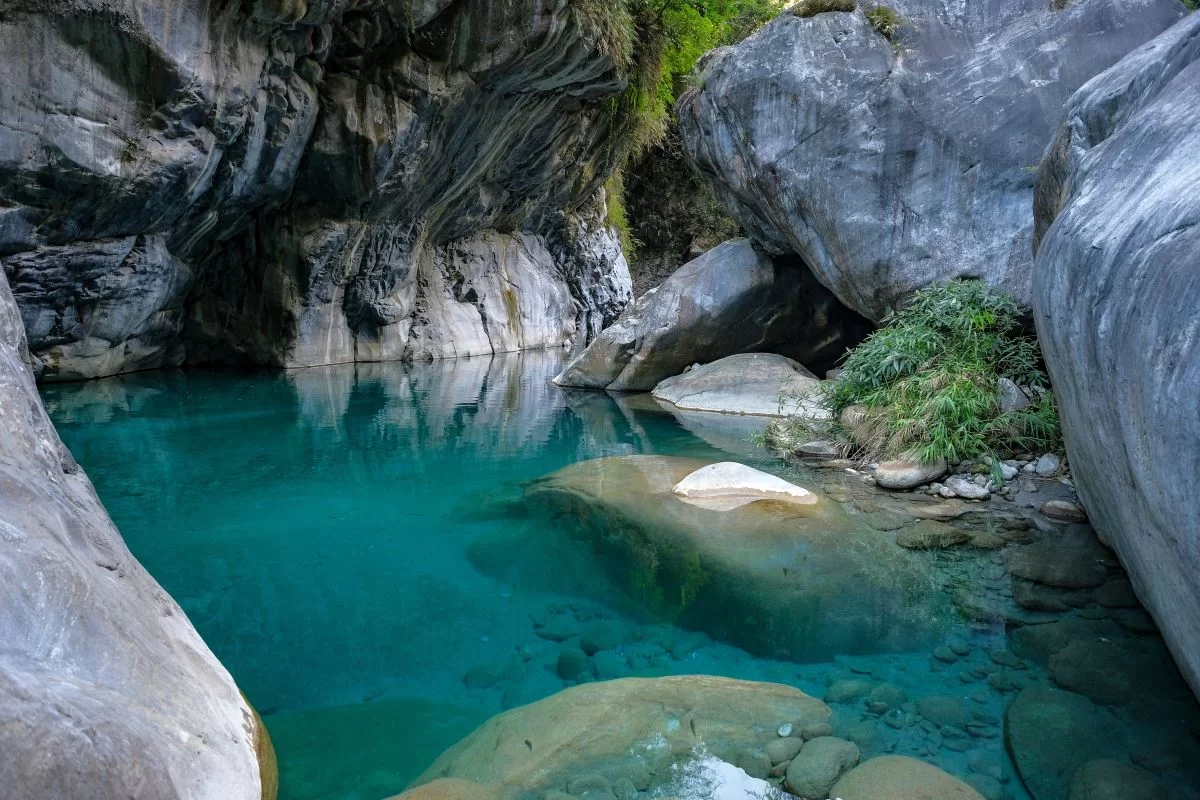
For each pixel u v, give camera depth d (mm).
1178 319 1570
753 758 2119
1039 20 6328
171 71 7477
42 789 1229
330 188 10922
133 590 2145
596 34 11406
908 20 6691
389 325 13805
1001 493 4719
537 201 17438
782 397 7691
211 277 11523
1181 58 3023
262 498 4914
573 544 4000
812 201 6914
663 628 3061
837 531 4051
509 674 2703
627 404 8805
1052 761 2070
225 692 2139
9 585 1540
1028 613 3059
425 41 10383
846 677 2619
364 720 2402
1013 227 6180
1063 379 2830
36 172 7164
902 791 1930
